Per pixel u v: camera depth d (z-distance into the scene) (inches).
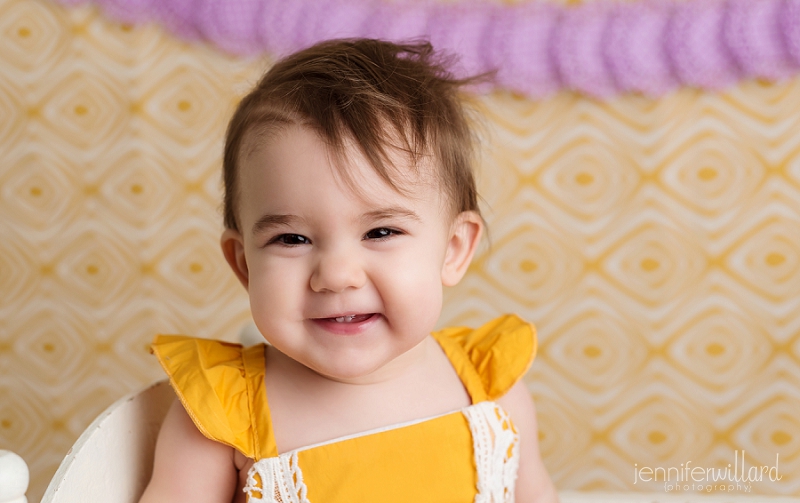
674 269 54.4
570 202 54.3
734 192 52.6
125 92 56.1
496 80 50.1
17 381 60.5
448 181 28.0
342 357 25.2
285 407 27.5
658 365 55.9
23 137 57.6
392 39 49.8
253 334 35.0
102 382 59.9
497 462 28.5
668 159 52.7
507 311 56.4
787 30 47.7
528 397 32.6
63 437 60.7
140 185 57.4
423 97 27.6
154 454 29.1
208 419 25.7
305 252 25.1
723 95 51.2
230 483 27.2
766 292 53.7
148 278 58.5
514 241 55.2
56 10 55.7
